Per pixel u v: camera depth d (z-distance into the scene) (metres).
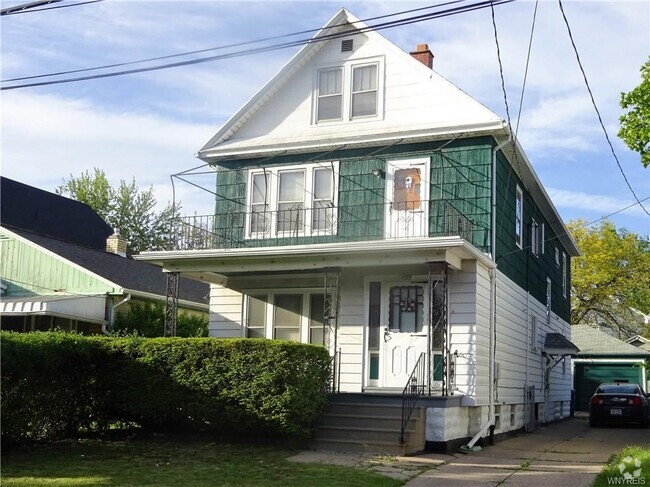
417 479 10.70
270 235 18.31
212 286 18.89
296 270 16.94
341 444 13.41
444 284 15.09
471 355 15.58
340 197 17.83
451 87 17.14
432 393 15.14
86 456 11.81
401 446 13.06
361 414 14.12
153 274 26.62
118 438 13.77
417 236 16.92
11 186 31.78
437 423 13.94
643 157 15.95
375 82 18.11
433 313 16.08
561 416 29.36
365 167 17.72
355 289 17.16
